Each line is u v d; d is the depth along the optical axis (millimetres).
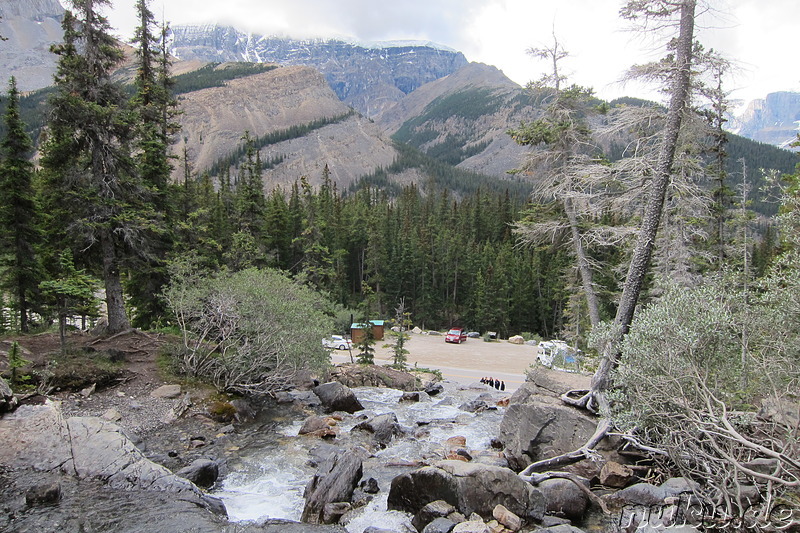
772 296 8844
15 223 23469
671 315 9320
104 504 8797
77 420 11031
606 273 23031
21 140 23422
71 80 19438
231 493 10414
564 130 20281
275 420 16234
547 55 20734
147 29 27625
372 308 68125
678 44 12359
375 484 10406
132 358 18328
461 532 7875
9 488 9180
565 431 11727
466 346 52719
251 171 42250
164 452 12578
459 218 98562
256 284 18531
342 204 99750
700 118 13219
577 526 8648
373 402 20922
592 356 19859
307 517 9109
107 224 19219
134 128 21500
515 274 70375
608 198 16125
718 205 23047
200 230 30609
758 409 9688
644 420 9656
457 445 14086
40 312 24984
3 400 10953
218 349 19469
